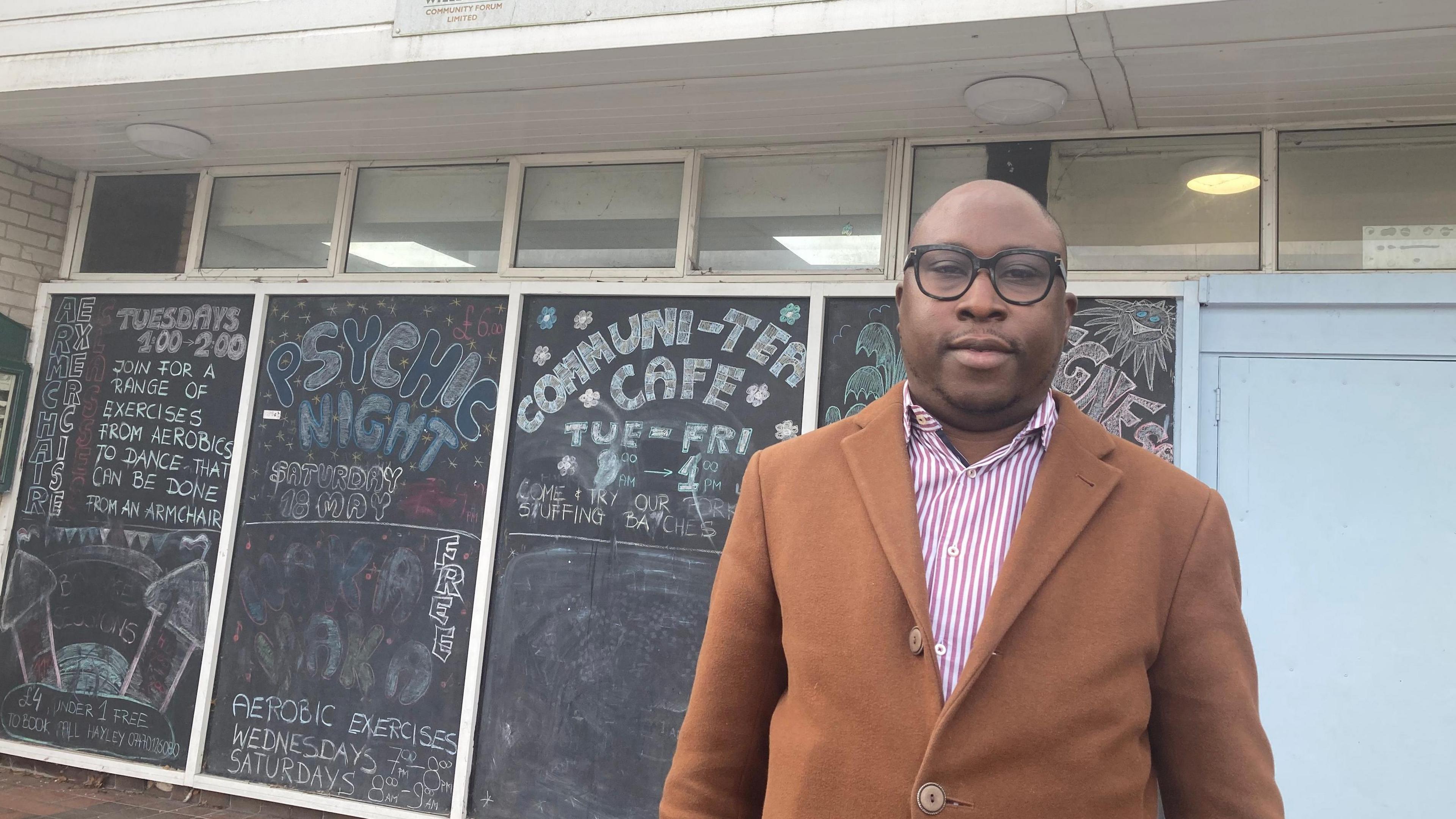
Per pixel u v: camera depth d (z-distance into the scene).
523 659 3.86
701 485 3.75
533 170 4.25
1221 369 3.28
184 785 4.18
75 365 4.71
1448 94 3.04
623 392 3.90
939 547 1.21
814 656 1.18
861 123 3.64
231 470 4.36
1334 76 2.97
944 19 2.85
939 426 1.28
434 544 4.05
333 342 4.33
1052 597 1.12
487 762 3.84
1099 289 3.36
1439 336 3.10
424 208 4.38
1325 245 3.25
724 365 3.79
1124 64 3.01
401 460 4.15
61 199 4.88
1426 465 3.09
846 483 1.29
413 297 4.24
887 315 3.63
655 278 3.95
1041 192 3.56
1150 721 1.21
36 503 4.66
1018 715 1.07
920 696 1.12
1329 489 3.16
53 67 3.86
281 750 4.11
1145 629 1.12
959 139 3.67
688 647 3.67
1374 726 3.04
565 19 3.24
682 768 1.32
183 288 4.57
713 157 4.01
